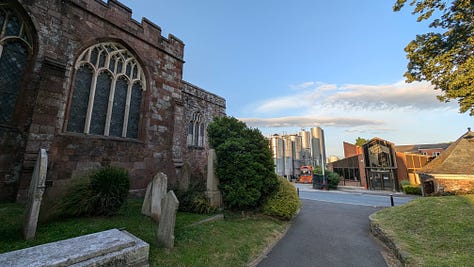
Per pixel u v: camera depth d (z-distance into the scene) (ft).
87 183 18.94
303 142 159.74
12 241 12.53
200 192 29.09
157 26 36.63
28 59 22.82
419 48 33.68
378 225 26.45
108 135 28.76
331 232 27.02
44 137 22.09
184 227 19.85
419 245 19.19
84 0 27.14
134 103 33.04
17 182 20.94
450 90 29.12
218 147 29.89
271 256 18.26
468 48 29.14
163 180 20.44
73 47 25.75
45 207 16.20
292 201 30.50
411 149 150.10
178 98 39.29
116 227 16.74
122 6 31.35
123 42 31.19
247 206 30.30
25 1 22.61
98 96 28.50
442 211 26.18
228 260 15.71
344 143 135.03
